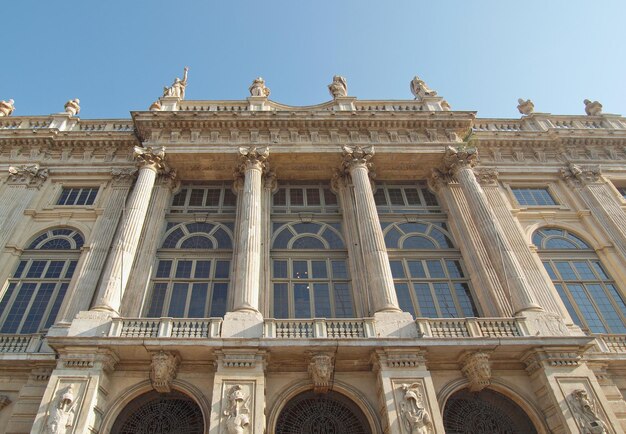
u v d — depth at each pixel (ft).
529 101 83.05
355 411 42.96
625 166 71.97
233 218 62.85
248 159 62.69
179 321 44.39
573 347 43.27
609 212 64.59
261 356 41.47
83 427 36.32
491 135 73.20
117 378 42.27
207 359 43.42
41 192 64.75
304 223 62.64
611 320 54.29
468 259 57.52
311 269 56.49
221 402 38.29
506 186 69.05
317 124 68.08
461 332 45.29
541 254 61.26
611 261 59.77
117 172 66.54
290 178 68.39
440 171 67.62
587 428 38.14
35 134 69.31
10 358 44.27
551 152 74.28
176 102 72.69
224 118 66.59
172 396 43.11
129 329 43.57
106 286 47.16
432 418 38.04
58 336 41.06
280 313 51.52
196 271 56.03
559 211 66.23
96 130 73.15
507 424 43.16
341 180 66.08
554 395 40.40
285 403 42.01
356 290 53.21
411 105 75.31
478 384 42.73
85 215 62.23
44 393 39.47
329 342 41.81
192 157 64.13
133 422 41.63
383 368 41.16
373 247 52.95
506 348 43.34
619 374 47.11
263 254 56.54
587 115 81.76
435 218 64.39
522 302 48.34
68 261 57.31
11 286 54.65
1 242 57.82
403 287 55.11
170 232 60.49
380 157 66.08
